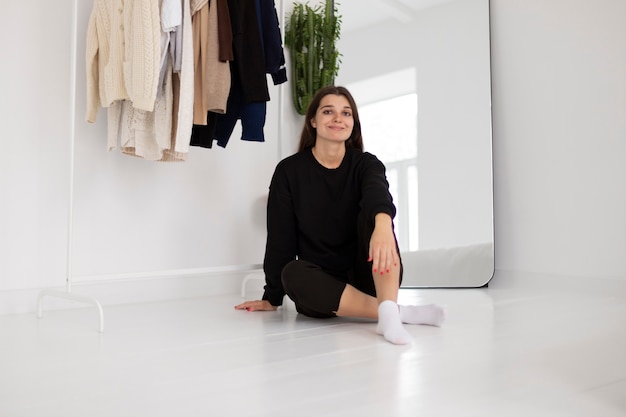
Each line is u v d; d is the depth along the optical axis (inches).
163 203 107.8
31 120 90.9
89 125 97.3
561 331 70.9
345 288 73.5
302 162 81.3
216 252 116.1
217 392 45.4
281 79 99.1
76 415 40.3
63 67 94.2
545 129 120.2
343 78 131.2
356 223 79.0
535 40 121.8
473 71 127.2
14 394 45.4
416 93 129.6
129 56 82.4
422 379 48.6
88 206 97.6
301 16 130.3
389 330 64.0
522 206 123.9
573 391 45.0
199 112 87.5
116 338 68.7
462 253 125.3
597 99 111.7
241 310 92.2
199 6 85.6
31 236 91.0
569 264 115.9
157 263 106.8
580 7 114.5
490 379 48.5
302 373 51.0
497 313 86.4
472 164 126.0
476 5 128.0
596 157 111.8
